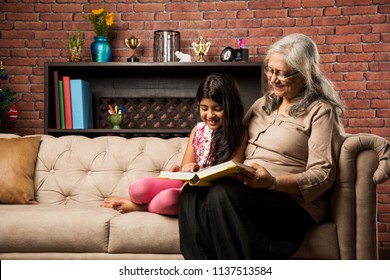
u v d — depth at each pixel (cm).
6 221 184
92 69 336
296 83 175
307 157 174
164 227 177
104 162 236
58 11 359
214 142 188
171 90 353
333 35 348
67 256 183
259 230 153
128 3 357
